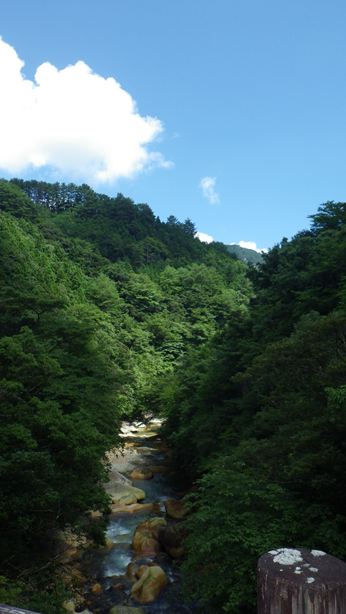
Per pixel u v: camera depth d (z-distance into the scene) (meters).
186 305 80.69
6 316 19.95
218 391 26.58
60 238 83.31
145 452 35.53
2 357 15.86
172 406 35.28
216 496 11.59
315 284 24.53
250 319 29.59
